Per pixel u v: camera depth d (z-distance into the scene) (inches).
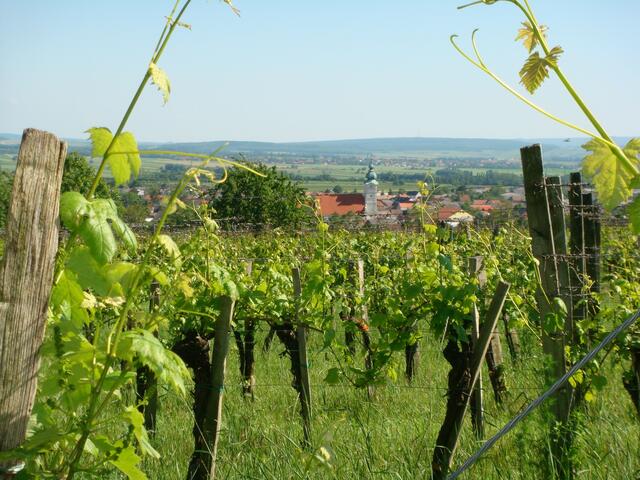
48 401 121.0
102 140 115.1
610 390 294.4
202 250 271.3
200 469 216.7
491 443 131.7
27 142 106.3
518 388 305.7
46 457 127.2
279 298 308.7
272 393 341.4
